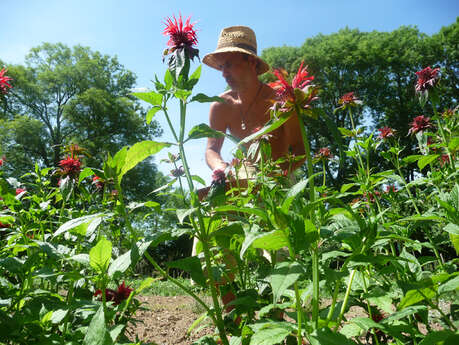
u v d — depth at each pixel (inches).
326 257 43.9
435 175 85.0
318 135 855.7
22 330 56.7
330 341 37.7
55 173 93.9
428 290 46.6
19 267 59.2
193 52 61.7
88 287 81.7
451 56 877.2
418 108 831.7
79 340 58.5
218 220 58.1
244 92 141.0
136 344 59.2
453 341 34.4
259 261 68.2
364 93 904.9
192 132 57.6
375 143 96.3
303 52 953.5
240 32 140.1
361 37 1021.2
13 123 938.7
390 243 66.3
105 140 1041.5
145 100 57.6
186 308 230.7
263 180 80.7
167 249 592.1
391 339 69.6
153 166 1040.2
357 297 65.2
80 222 49.7
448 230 48.6
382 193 93.7
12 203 77.4
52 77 1053.8
